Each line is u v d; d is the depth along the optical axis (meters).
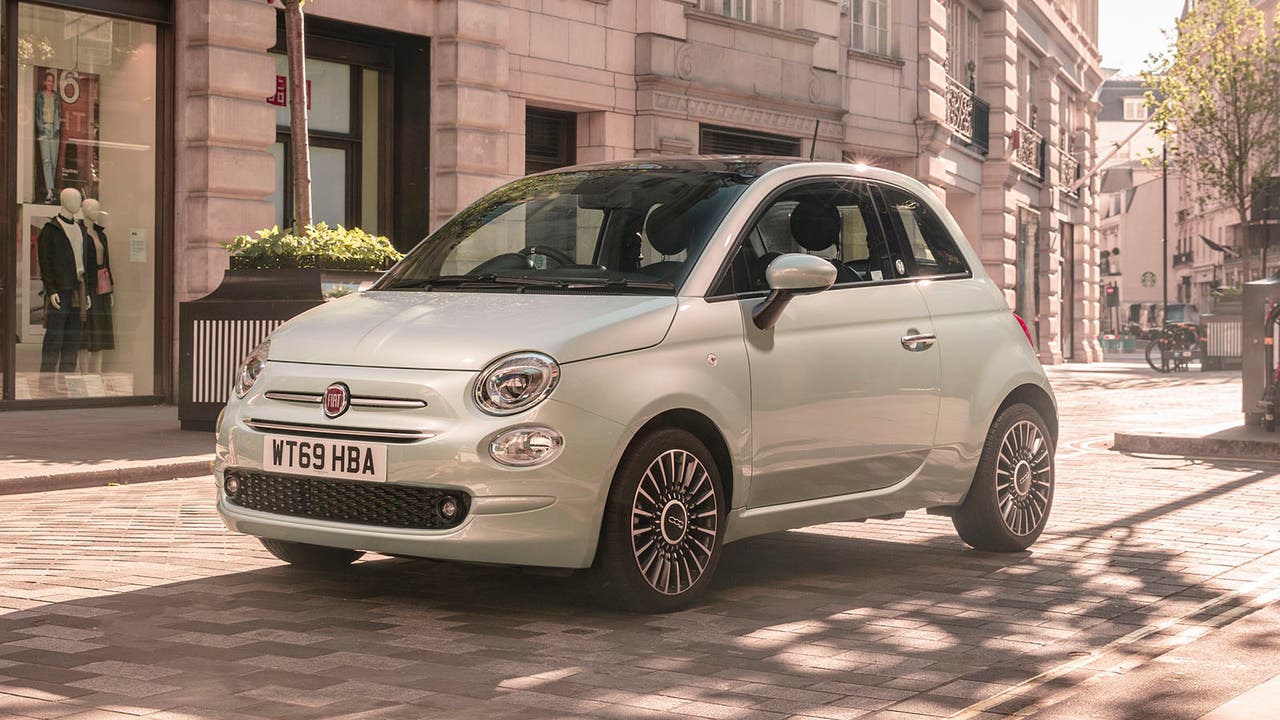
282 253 12.30
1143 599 6.11
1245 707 4.16
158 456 10.46
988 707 4.34
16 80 14.50
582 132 20.14
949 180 29.25
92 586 6.08
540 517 5.25
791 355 6.08
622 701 4.41
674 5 20.70
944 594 6.18
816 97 23.47
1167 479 10.64
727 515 5.91
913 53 26.56
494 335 5.42
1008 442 7.23
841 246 6.59
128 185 15.43
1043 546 7.50
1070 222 41.47
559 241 6.23
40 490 9.29
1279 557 7.17
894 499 6.61
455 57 17.64
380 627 5.37
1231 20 37.88
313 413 5.48
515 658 4.93
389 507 5.36
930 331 6.80
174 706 4.28
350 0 16.73
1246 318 13.43
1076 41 41.31
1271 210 14.91
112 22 15.22
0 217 14.40
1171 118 39.12
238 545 7.14
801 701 4.43
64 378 14.99
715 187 6.31
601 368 5.39
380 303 5.96
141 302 15.59
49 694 4.39
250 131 15.60
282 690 4.48
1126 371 34.22
